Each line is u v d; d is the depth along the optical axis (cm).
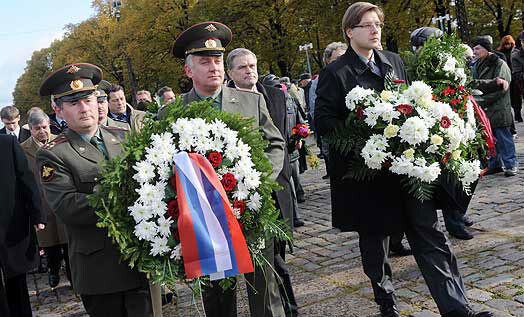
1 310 408
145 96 775
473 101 393
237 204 280
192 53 331
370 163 321
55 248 589
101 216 258
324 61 502
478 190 679
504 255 444
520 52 997
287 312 381
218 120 291
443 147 323
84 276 294
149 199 263
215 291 323
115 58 3975
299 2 2388
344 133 336
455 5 2141
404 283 424
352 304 397
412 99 325
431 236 335
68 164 296
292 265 513
